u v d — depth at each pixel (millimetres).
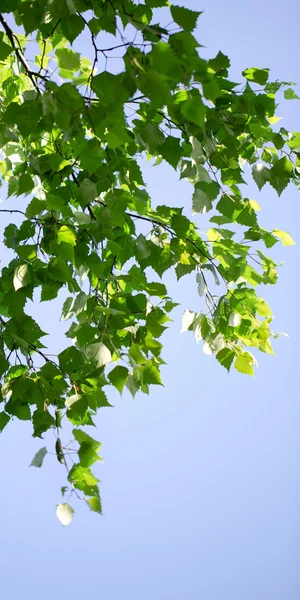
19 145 2834
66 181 2545
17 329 2242
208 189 2441
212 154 2410
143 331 2346
